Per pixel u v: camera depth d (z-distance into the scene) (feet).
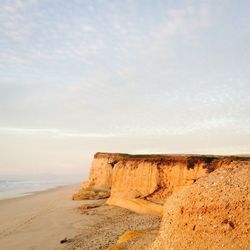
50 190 191.62
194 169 83.82
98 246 54.34
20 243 62.69
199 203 30.19
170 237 31.89
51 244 60.08
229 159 77.71
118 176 104.01
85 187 138.92
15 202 132.46
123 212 86.79
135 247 41.83
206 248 27.81
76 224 76.13
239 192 28.48
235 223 27.35
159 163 95.09
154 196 90.79
